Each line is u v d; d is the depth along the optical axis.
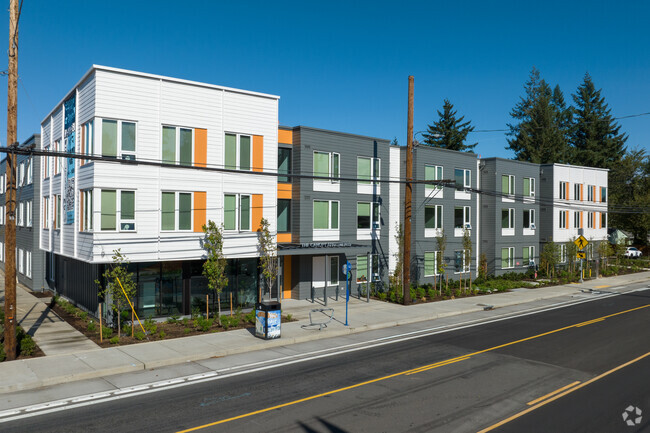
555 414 9.82
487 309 24.09
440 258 28.64
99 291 18.80
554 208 39.44
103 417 9.84
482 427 9.17
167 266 19.95
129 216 18.16
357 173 27.66
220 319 18.75
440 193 31.80
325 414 9.90
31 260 29.09
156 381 12.33
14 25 13.92
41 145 26.42
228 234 20.39
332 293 26.78
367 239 28.23
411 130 24.19
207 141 19.86
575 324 20.17
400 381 12.18
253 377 12.64
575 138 72.69
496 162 35.22
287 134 25.17
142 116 18.34
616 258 47.00
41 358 14.07
